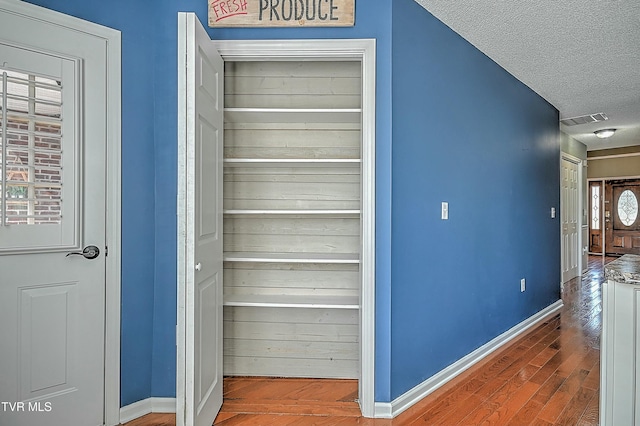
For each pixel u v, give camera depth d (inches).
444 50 102.3
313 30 83.8
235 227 102.5
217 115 81.5
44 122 70.1
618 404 66.6
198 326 68.3
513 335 136.1
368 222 83.5
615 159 328.5
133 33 80.8
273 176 102.7
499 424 79.6
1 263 66.2
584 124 217.3
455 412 84.6
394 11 85.1
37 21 69.1
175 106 83.6
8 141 66.9
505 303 132.8
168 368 84.0
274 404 87.4
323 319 101.7
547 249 169.8
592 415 82.7
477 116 117.5
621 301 66.6
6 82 66.1
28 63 68.2
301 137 101.5
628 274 64.2
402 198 88.1
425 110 95.4
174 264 84.0
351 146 100.7
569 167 248.1
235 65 99.2
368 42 83.0
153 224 83.9
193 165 65.2
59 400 71.9
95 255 75.8
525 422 80.3
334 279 101.7
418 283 93.2
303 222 102.3
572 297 198.7
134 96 81.0
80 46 74.0
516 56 123.6
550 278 172.2
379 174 84.3
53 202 71.4
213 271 78.7
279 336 101.8
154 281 84.0
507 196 135.8
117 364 78.7
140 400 82.4
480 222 118.8
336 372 101.2
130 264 80.7
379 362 84.2
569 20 100.9
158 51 83.7
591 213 353.4
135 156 81.2
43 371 70.3
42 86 69.5
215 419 80.7
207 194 74.7
